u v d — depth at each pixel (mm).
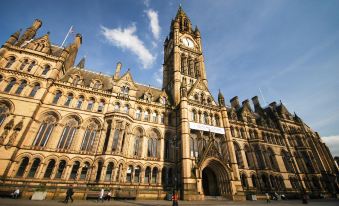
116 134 38219
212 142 42312
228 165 41406
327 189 58594
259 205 27891
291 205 28703
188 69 63438
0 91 33469
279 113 74812
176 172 38656
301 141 66250
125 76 47656
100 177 32750
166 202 29719
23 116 33000
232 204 28984
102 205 22984
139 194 34250
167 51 75500
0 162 28328
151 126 44688
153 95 54906
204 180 45594
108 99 42719
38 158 32219
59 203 22719
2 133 30359
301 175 58750
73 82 42562
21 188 26484
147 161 40344
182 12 81500
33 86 36531
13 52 38031
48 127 35531
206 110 49031
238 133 57656
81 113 38719
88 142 37188
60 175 32812
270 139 62406
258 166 53469
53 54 45625
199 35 74125
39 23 47406
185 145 39938
